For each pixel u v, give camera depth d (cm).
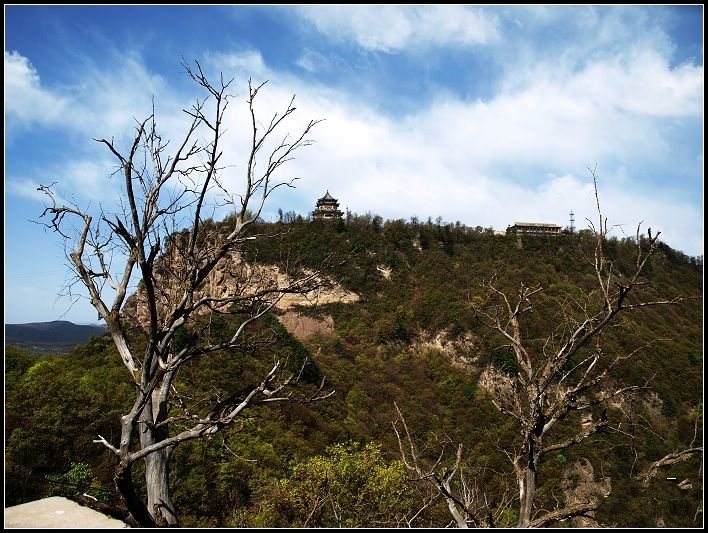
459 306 5775
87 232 805
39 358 2577
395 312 6244
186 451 1978
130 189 564
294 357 3588
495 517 748
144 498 1584
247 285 871
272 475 2219
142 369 598
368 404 3906
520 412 676
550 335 739
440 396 3994
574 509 588
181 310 656
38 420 1755
